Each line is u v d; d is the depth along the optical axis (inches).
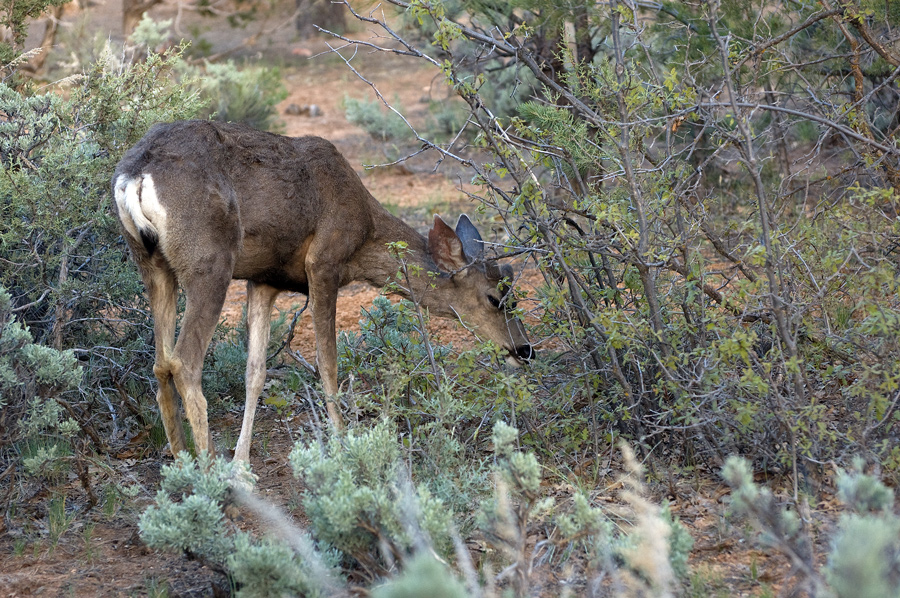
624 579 277.0
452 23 378.6
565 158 411.2
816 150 424.2
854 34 532.4
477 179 395.2
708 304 410.0
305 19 2102.6
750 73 514.3
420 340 476.1
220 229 393.1
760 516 279.7
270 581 271.0
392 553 277.3
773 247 358.0
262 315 448.5
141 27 1050.7
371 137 1318.9
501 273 477.1
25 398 358.6
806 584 265.3
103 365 475.8
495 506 293.0
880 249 386.6
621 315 373.1
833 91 513.3
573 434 400.8
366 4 526.6
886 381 332.5
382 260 471.2
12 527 367.2
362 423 390.3
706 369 365.7
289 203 418.9
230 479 311.9
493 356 409.7
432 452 365.4
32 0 639.8
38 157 469.1
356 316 695.1
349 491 285.9
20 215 446.6
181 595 311.9
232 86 1088.8
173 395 396.2
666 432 398.3
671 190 391.9
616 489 377.7
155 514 294.7
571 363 452.8
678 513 354.9
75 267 483.8
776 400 350.3
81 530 366.0
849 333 375.6
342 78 1857.8
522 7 624.4
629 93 373.7
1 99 470.9
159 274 395.2
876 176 404.5
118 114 494.3
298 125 1482.5
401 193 1058.1
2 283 437.7
